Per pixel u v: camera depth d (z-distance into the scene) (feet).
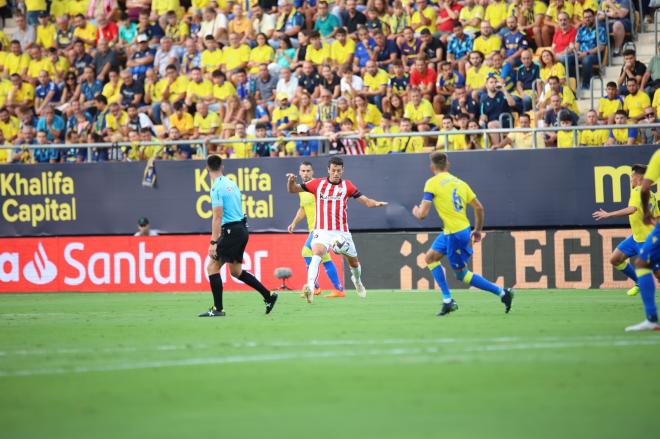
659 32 224.94
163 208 217.36
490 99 212.84
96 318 140.46
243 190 213.05
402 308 148.05
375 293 191.21
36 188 223.71
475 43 227.61
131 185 219.00
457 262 129.70
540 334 103.86
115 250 216.54
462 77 224.53
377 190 206.69
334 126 219.61
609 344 94.07
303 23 255.09
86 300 187.62
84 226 221.46
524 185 199.52
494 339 99.81
